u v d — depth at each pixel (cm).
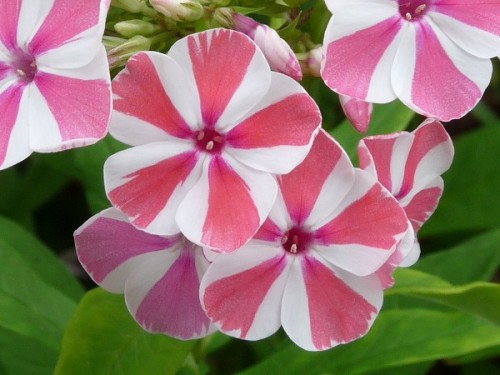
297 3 15
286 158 13
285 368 18
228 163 13
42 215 27
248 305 14
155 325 15
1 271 19
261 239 14
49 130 13
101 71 13
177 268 15
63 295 19
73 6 13
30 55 14
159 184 13
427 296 15
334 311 14
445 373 25
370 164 13
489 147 25
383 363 18
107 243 14
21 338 20
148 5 15
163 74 13
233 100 13
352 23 14
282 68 14
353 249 14
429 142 15
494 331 17
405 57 14
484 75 14
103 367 16
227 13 14
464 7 14
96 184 20
